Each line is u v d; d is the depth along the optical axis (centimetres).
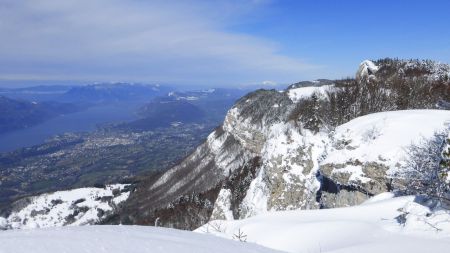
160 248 798
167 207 7200
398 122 2455
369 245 1220
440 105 4134
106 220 9794
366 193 2292
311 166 3453
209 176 7981
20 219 12862
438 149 1652
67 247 720
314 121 4025
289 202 3441
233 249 909
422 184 1655
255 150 7031
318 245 1330
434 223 1295
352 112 4316
